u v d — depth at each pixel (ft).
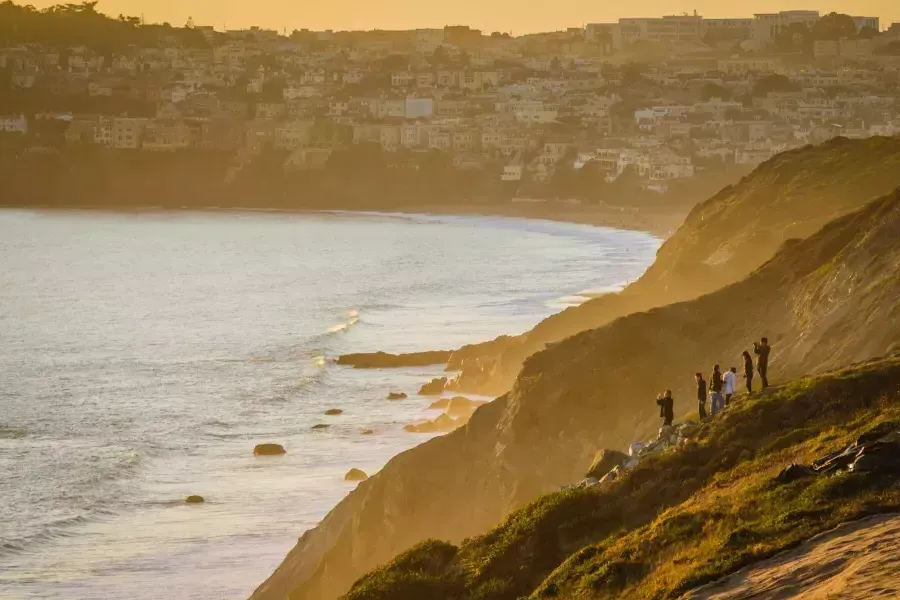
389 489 262.88
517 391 271.49
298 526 330.13
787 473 154.71
